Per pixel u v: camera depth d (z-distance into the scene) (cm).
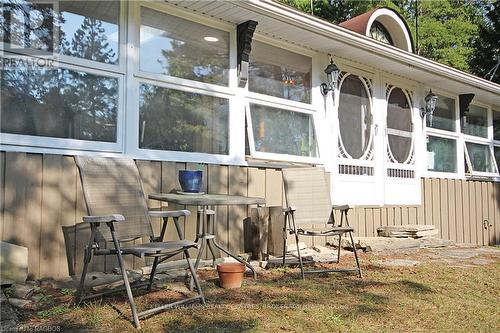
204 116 454
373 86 643
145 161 400
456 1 1867
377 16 633
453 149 789
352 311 289
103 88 386
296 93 545
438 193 739
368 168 626
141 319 254
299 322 262
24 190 331
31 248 330
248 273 394
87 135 374
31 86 352
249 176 478
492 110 903
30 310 267
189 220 425
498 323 281
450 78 699
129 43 400
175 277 359
